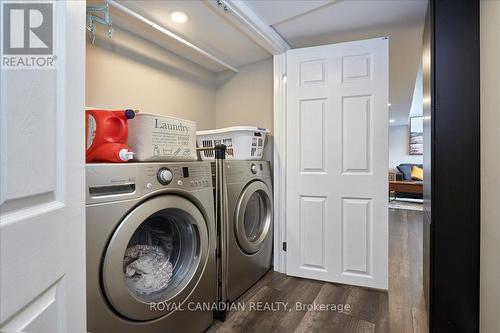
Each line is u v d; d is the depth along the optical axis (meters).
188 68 2.51
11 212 0.49
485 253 1.33
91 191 0.98
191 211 1.41
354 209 2.10
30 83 0.54
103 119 1.16
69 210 0.67
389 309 1.77
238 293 1.90
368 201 2.06
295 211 2.28
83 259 0.73
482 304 1.35
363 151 2.06
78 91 0.70
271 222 2.40
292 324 1.62
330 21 1.95
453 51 1.42
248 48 2.35
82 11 0.72
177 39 1.97
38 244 0.55
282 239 2.37
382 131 2.01
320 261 2.20
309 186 2.23
